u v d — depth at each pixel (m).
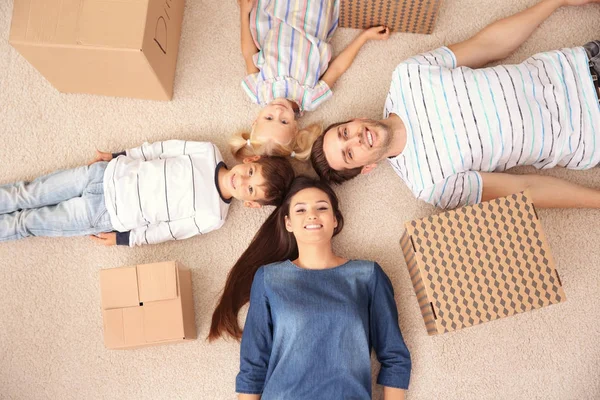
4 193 1.76
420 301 1.75
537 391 1.81
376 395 1.80
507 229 1.56
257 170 1.71
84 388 1.80
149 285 1.63
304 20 1.88
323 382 1.58
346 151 1.64
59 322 1.83
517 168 1.89
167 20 1.78
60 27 1.55
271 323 1.67
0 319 1.83
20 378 1.80
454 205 1.78
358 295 1.63
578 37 1.94
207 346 1.83
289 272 1.65
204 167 1.78
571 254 1.86
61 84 1.85
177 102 1.95
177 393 1.81
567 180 1.87
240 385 1.63
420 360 1.82
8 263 1.85
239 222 1.90
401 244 1.84
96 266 1.86
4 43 1.95
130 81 1.79
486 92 1.68
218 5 1.97
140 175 1.75
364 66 1.96
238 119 1.95
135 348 1.77
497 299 1.55
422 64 1.73
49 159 1.91
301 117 1.94
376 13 1.85
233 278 1.82
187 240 1.88
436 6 1.76
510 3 1.97
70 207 1.76
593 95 1.71
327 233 1.66
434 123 1.69
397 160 1.77
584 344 1.83
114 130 1.93
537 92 1.70
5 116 1.92
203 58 1.96
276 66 1.83
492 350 1.83
